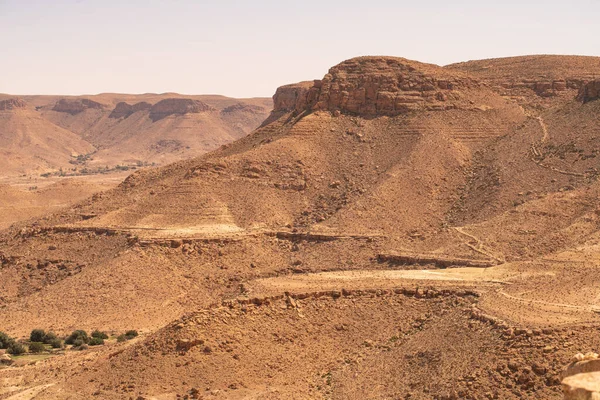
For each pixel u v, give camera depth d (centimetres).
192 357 9631
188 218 16675
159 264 15188
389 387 8925
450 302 10650
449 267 13300
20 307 14388
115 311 13938
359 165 18012
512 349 8588
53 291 14700
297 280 12100
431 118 18725
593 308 9431
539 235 13938
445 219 16275
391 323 10581
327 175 17962
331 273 13012
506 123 18825
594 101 18000
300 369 9781
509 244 13825
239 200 17200
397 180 17112
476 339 9112
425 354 9312
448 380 8525
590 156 16200
